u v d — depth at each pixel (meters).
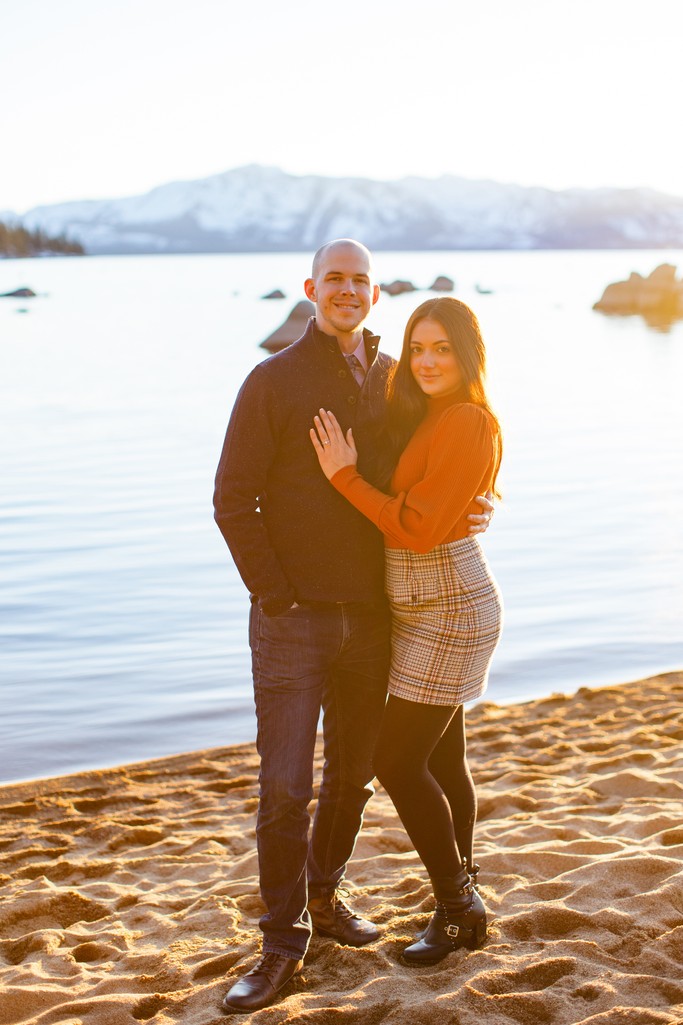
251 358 27.11
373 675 3.11
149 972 3.01
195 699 5.89
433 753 3.09
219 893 3.52
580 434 15.31
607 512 10.38
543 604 7.53
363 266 3.03
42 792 4.64
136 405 18.67
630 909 3.05
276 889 2.93
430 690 2.90
